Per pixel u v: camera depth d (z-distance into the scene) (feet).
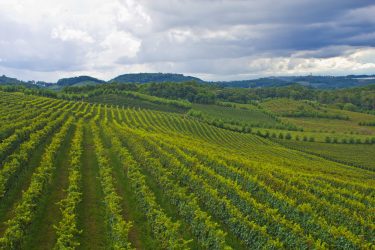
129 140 194.90
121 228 79.00
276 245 79.41
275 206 115.96
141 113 491.72
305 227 101.24
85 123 279.69
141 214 101.09
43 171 115.34
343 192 152.56
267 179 146.10
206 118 548.31
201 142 309.42
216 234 80.53
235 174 144.97
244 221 90.63
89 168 144.66
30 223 84.74
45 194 107.55
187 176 129.59
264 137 492.54
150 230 91.50
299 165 250.57
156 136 237.04
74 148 160.25
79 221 92.84
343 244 89.04
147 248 82.89
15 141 161.58
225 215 99.45
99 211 100.94
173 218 101.40
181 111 614.75
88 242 83.20
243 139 443.32
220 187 124.88
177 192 108.17
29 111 278.26
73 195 99.81
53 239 82.48
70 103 437.99
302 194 131.13
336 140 480.23
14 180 114.21
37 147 163.43
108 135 209.87
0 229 84.28
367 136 513.45
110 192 107.76
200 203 114.73
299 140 488.02
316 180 167.63
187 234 91.61
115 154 170.91
